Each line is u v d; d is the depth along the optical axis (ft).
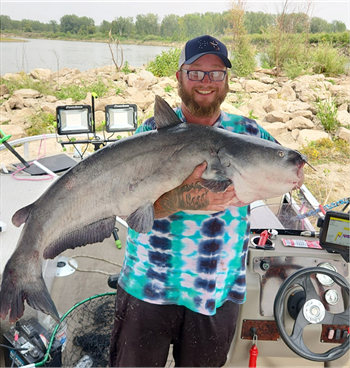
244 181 6.21
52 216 6.35
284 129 36.14
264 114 42.14
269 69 69.82
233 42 69.31
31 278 6.29
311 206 10.27
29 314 8.84
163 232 6.82
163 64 65.72
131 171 6.31
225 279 7.09
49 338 8.44
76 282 11.64
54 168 16.20
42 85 55.21
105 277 11.98
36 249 6.31
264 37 77.87
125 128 16.46
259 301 8.37
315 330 8.46
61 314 10.08
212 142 6.21
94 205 6.42
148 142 6.32
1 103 48.03
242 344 8.59
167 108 6.34
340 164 28.25
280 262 8.43
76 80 60.70
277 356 8.72
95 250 13.57
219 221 6.79
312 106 42.78
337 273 7.82
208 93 6.66
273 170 6.15
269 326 8.50
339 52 80.33
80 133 16.52
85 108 16.30
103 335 9.05
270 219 9.92
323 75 62.54
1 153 28.86
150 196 6.31
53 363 8.23
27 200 12.45
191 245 6.81
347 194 23.73
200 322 7.10
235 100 47.39
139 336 7.21
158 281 6.98
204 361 7.36
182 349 7.39
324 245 8.40
